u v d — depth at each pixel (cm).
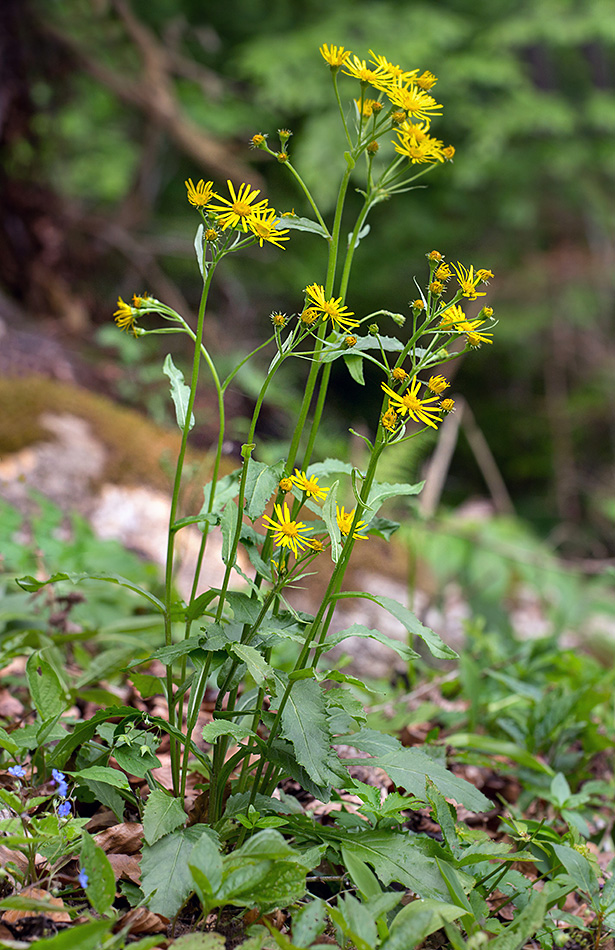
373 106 136
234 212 128
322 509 126
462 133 880
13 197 528
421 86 137
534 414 920
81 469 380
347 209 838
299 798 175
